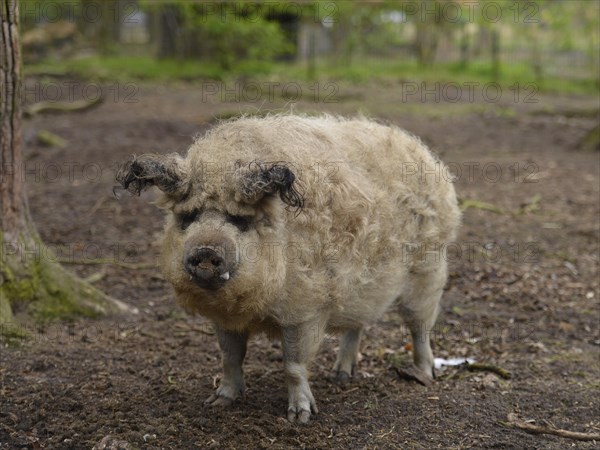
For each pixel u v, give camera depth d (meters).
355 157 5.34
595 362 6.54
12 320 6.55
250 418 5.20
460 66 28.97
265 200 4.52
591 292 8.23
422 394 5.75
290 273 4.76
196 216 4.55
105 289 7.99
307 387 5.28
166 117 17.12
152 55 30.77
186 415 5.28
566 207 11.41
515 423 5.25
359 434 5.08
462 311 7.71
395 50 32.41
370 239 5.16
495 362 6.52
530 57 31.30
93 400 5.47
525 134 17.19
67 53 29.12
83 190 11.77
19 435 4.94
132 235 9.84
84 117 17.34
